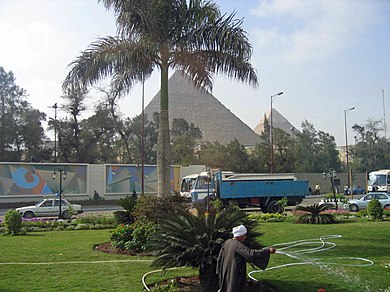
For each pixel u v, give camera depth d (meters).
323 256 11.34
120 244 12.72
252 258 5.99
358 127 81.69
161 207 13.57
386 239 14.50
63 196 36.91
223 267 6.19
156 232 8.30
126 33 13.77
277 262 10.50
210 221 7.89
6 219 17.41
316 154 74.75
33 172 38.16
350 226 18.80
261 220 22.53
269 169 63.25
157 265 7.93
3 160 53.50
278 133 65.12
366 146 80.94
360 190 58.81
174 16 14.36
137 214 14.27
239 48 13.96
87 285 8.66
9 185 36.94
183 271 9.52
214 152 62.34
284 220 22.28
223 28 14.09
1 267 10.46
